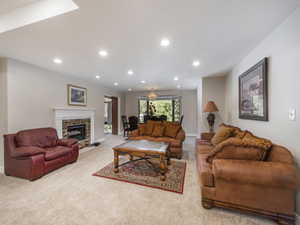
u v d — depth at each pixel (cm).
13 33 179
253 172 136
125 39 197
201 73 380
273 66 179
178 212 157
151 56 260
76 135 429
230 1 127
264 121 199
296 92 143
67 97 399
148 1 126
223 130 270
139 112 740
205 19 154
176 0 125
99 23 159
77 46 218
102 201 176
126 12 141
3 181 225
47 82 341
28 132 270
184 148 430
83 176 242
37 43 207
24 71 290
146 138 372
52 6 147
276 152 151
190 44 213
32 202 173
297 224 135
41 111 326
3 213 155
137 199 180
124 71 361
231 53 248
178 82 498
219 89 413
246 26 169
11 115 268
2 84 263
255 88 220
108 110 1079
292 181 126
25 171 229
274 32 176
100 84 537
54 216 151
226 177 142
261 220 145
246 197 144
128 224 141
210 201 158
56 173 254
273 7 137
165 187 208
